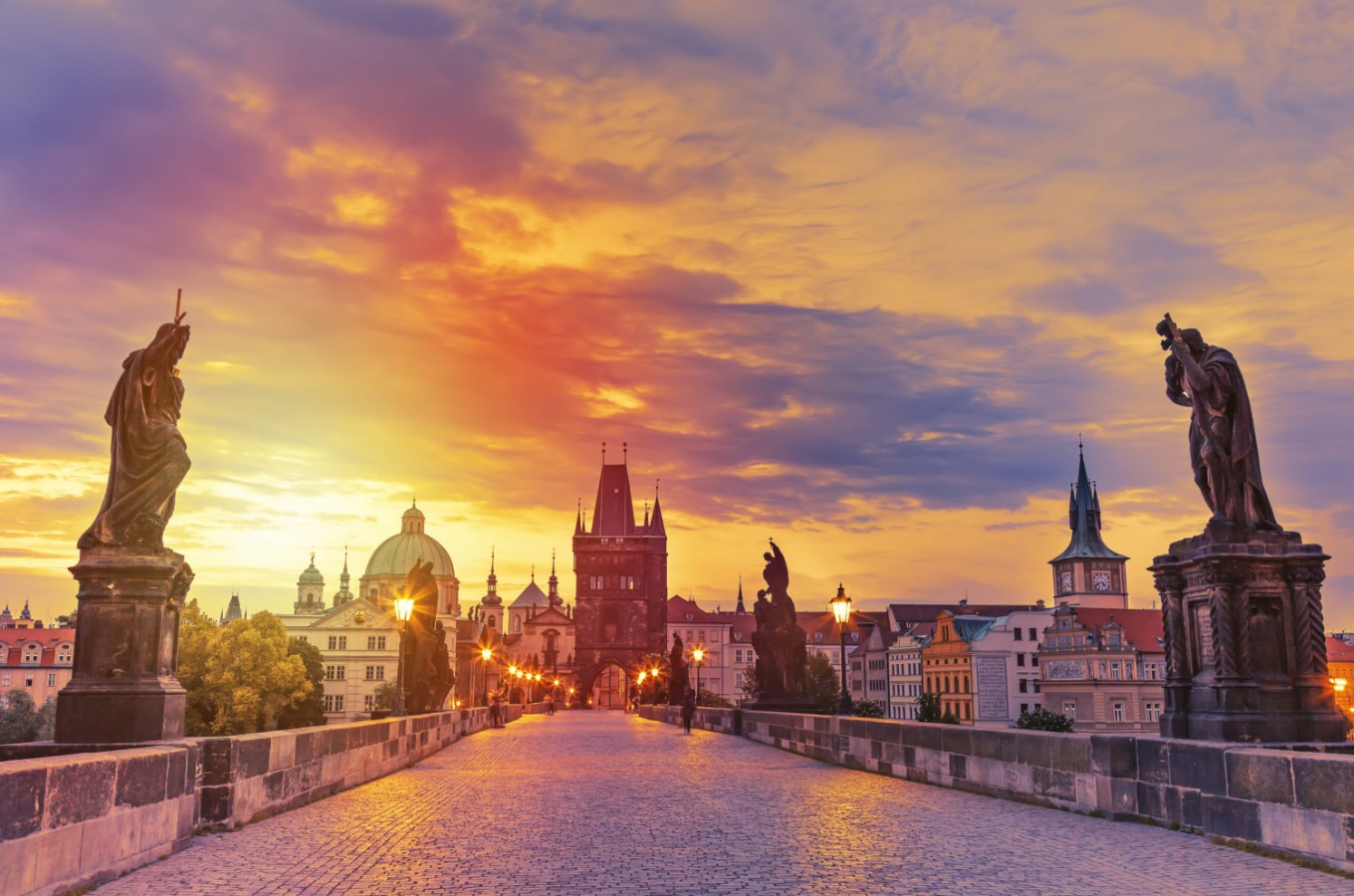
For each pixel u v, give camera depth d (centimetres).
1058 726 8362
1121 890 987
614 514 19638
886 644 17450
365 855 1214
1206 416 1461
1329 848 1054
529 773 2412
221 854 1219
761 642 4019
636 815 1573
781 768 2541
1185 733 1444
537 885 1039
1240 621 1393
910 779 2150
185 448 1375
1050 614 14462
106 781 1057
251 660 11156
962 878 1055
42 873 931
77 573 1312
